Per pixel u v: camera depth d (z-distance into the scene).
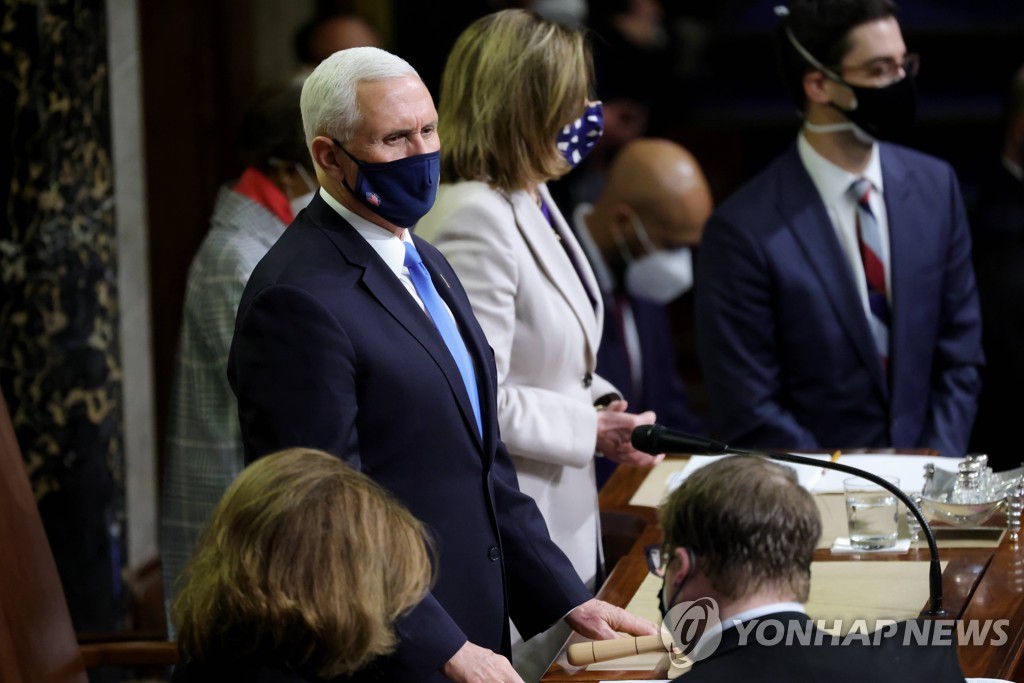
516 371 10.49
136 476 19.36
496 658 7.77
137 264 19.50
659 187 17.30
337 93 8.16
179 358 13.09
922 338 13.87
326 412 7.78
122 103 19.11
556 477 10.56
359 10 24.02
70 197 15.17
